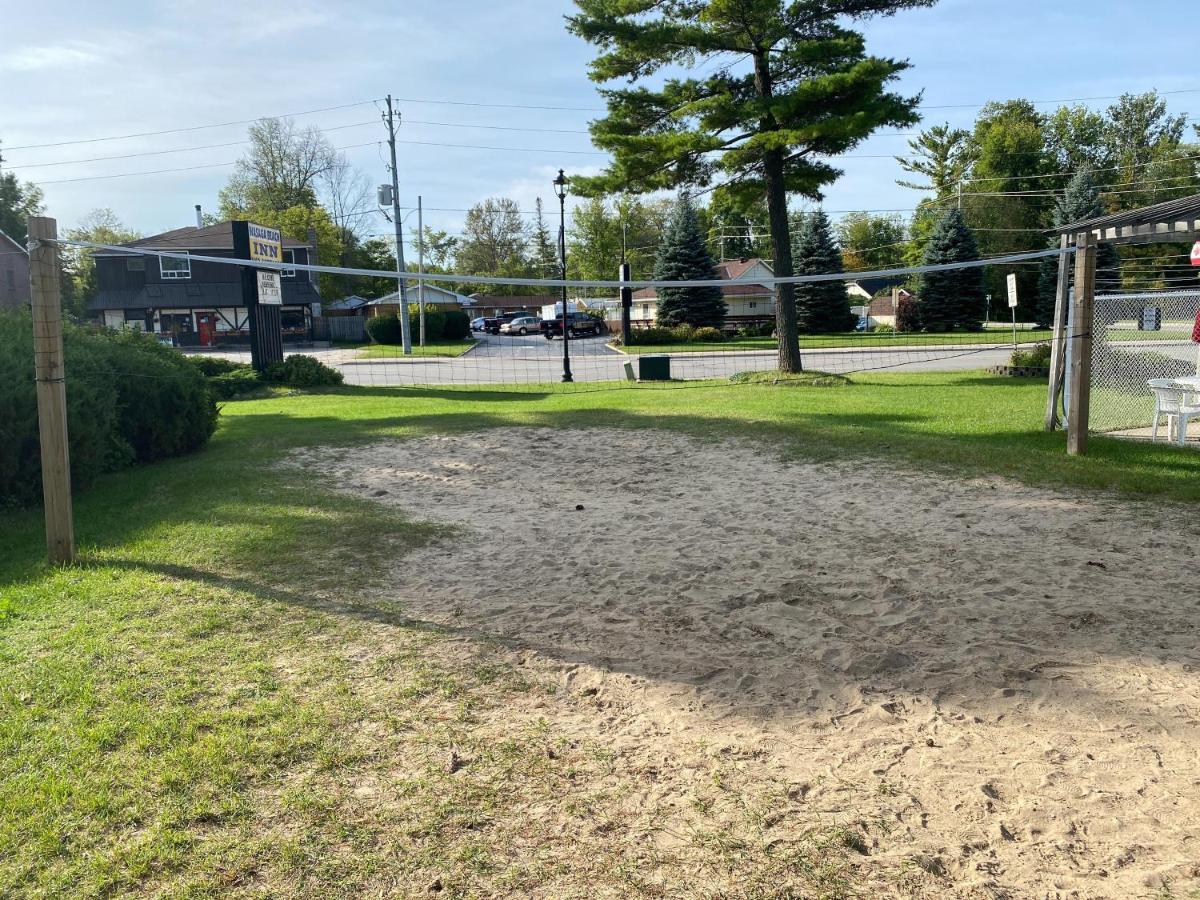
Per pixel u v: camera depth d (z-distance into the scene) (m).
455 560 6.58
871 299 66.50
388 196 41.31
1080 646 4.61
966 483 8.69
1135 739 3.65
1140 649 4.55
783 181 21.39
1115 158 70.69
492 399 19.25
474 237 105.12
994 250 62.41
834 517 7.57
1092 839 3.00
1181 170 64.19
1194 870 2.81
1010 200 62.84
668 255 52.72
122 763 3.51
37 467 8.83
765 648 4.71
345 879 2.82
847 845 2.98
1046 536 6.74
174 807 3.22
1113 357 16.38
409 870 2.87
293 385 23.14
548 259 106.88
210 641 4.84
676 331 48.75
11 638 4.87
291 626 5.11
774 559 6.37
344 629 5.06
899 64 19.02
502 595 5.72
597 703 4.10
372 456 11.33
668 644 4.81
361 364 36.06
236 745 3.65
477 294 99.50
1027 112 69.38
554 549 6.84
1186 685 4.12
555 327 55.22
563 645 4.82
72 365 9.99
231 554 6.64
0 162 42.50
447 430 13.33
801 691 4.19
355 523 7.66
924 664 4.45
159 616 5.25
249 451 11.84
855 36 19.52
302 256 56.31
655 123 20.97
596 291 94.00
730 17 19.16
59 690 4.17
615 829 3.09
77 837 3.04
